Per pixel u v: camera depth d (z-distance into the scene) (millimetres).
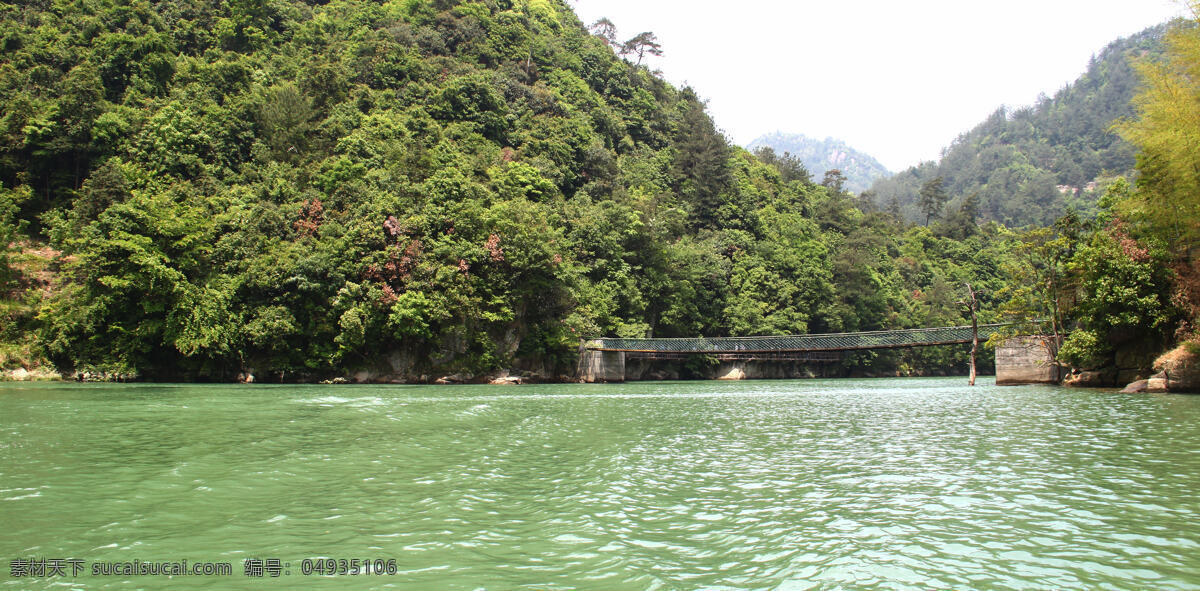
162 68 71688
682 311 77750
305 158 65750
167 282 49188
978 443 19828
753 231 99500
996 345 53219
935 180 184000
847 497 13172
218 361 52125
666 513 12109
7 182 60656
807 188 145250
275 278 52906
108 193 54594
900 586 8438
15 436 19234
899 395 42344
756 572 9023
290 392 37844
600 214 73125
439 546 10125
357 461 16594
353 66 81750
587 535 10734
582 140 89500
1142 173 40312
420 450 18438
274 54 82625
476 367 57344
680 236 90625
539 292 62156
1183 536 10430
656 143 116688
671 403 35625
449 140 75875
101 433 20078
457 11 102000
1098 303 40781
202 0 85125
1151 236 39906
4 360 46406
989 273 134375
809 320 92375
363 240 55000
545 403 34250
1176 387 36719
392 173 62781
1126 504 12367
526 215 62438
